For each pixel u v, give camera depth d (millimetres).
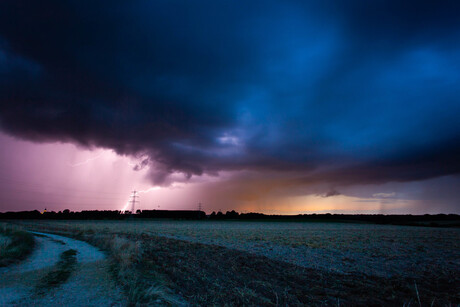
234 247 24141
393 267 15516
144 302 7828
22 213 156625
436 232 54219
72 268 13109
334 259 18016
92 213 164250
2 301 8055
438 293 10305
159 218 167375
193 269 13117
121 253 16125
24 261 15297
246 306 7844
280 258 18078
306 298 9070
